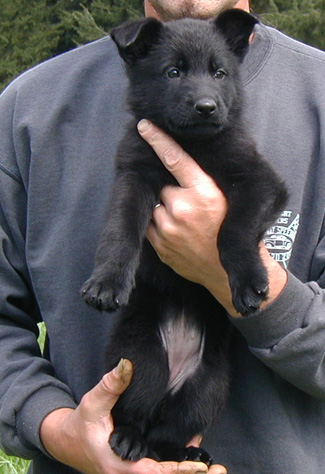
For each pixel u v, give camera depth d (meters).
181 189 3.16
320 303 3.08
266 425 3.29
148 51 3.68
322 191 3.37
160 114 3.56
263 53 3.58
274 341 3.04
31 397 3.26
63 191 3.51
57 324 3.44
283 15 20.38
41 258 3.48
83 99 3.61
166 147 3.25
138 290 3.49
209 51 3.60
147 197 3.31
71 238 3.45
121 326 3.44
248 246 3.02
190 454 3.21
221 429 3.35
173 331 3.51
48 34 25.92
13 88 3.70
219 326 3.46
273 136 3.44
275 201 3.18
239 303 2.96
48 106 3.58
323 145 3.39
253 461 3.29
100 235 3.26
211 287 3.10
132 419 3.26
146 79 3.63
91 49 3.73
